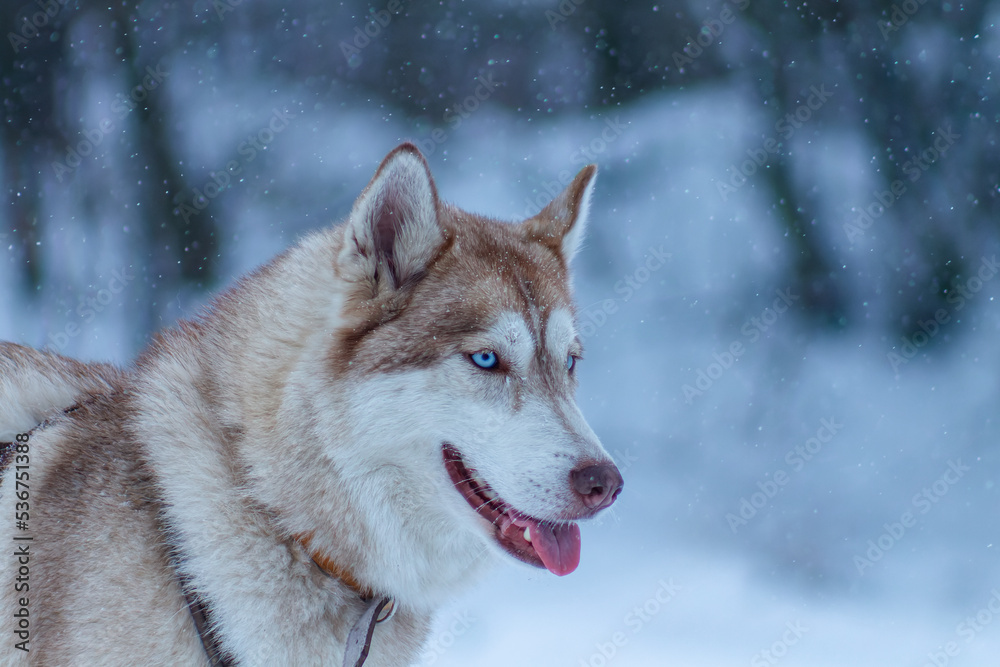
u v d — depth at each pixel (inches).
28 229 410.3
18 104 424.5
